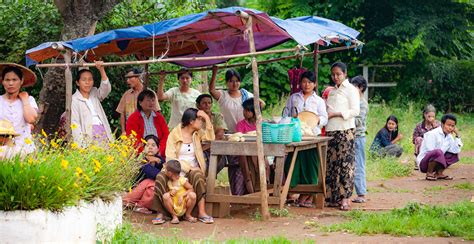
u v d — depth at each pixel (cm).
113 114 1476
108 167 860
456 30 2778
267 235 916
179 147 1055
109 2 1248
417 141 1689
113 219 856
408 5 2714
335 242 855
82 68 1160
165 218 1009
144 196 1063
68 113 1012
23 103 954
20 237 726
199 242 823
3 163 751
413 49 2700
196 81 1691
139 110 1127
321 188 1145
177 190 995
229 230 955
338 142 1151
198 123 1056
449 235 894
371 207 1171
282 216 1053
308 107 1173
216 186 1205
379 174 1572
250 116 1163
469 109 2853
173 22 997
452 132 1537
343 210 1135
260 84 2578
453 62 2836
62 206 754
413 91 2825
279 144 1036
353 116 1146
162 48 1228
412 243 842
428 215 998
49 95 1241
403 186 1427
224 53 1278
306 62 2620
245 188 1157
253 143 1030
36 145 989
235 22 1082
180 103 1277
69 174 771
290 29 1010
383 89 2892
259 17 999
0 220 727
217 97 1252
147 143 1084
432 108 1694
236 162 1146
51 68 1234
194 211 1038
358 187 1223
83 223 779
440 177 1534
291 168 1075
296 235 912
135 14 1488
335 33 1120
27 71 962
